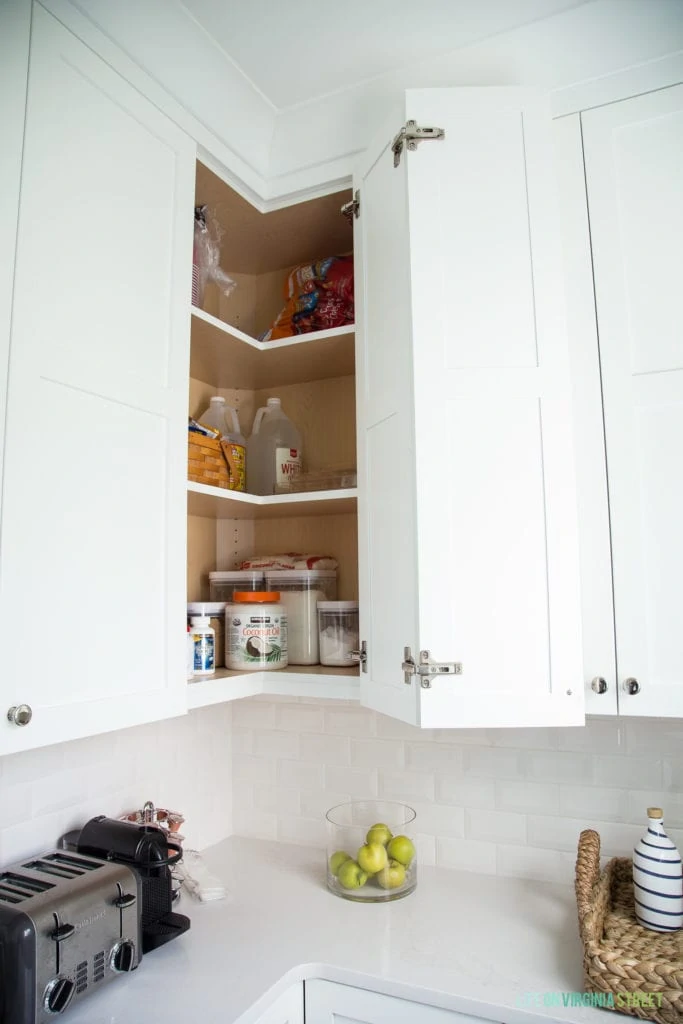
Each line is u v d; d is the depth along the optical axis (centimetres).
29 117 99
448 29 129
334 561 168
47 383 100
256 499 151
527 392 121
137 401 117
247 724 184
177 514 124
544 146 127
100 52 113
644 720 143
